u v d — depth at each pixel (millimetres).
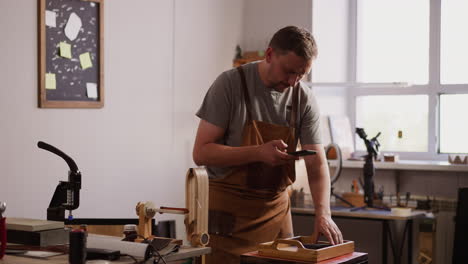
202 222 2498
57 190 2678
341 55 5449
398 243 5078
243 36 5434
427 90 5219
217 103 2893
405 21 5312
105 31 4203
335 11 5395
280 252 2432
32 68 3783
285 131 2951
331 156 5078
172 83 4699
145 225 2555
